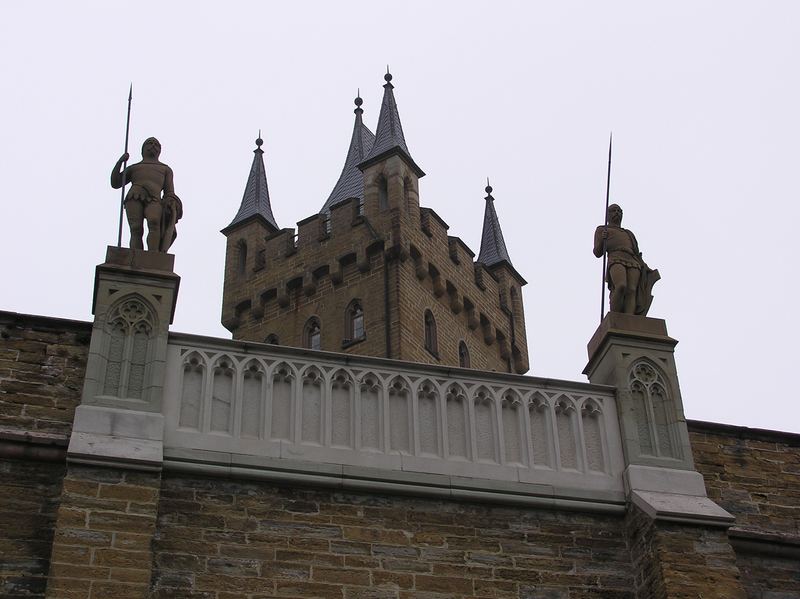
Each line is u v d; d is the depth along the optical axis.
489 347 51.72
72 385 18.48
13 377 18.31
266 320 49.78
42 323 18.95
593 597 18.42
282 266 50.25
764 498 20.80
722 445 21.20
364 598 17.50
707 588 18.03
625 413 20.17
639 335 21.03
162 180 20.58
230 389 18.84
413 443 19.11
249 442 18.36
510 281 55.12
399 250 46.84
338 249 48.66
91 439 17.38
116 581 16.12
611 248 22.20
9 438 17.44
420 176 51.00
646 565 18.50
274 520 17.83
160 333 18.78
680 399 20.55
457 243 51.28
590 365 21.50
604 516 19.28
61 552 16.22
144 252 19.52
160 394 18.23
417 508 18.56
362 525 18.14
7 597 16.38
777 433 21.58
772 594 19.67
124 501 16.86
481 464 19.22
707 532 18.59
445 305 49.19
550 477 19.39
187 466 17.81
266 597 17.12
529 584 18.28
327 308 48.06
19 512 17.05
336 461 18.55
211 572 17.14
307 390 19.20
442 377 19.92
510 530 18.73
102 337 18.55
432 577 17.95
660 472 19.66
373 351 45.28
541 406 20.14
